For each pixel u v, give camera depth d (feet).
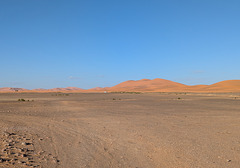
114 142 31.76
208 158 24.31
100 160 23.82
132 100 151.12
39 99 176.24
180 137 34.76
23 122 51.90
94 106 99.91
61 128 43.37
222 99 157.58
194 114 66.69
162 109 83.66
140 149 28.07
